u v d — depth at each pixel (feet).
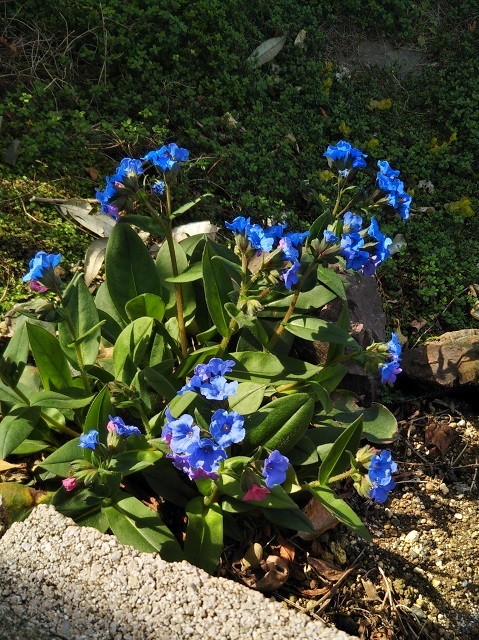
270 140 2.56
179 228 2.15
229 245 2.22
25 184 2.15
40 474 1.51
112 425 1.31
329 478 1.49
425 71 3.15
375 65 3.11
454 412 2.04
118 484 1.43
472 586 1.64
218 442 1.18
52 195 2.15
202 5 2.71
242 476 1.28
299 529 1.48
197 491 1.55
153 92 2.52
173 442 1.20
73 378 1.60
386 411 1.79
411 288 2.38
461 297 2.37
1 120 2.21
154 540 1.39
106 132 2.34
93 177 2.26
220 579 1.27
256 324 1.62
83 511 1.43
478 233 2.63
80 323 1.61
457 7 3.44
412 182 2.72
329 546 1.62
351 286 2.00
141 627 1.21
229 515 1.54
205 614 1.23
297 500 1.62
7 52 2.43
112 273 1.70
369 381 1.94
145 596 1.24
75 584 1.25
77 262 2.02
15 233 2.02
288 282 1.38
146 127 2.43
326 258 1.44
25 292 1.90
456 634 1.56
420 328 2.27
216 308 1.65
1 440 1.36
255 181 2.43
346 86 2.95
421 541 1.70
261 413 1.51
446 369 2.01
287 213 2.37
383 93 3.04
